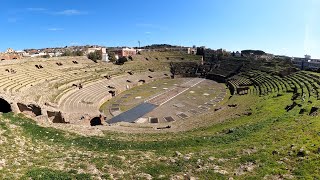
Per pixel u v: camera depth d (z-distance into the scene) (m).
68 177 21.16
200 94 95.69
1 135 30.33
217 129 43.09
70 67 99.31
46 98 63.56
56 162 25.09
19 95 54.38
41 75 78.81
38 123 38.50
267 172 20.92
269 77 96.69
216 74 133.12
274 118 42.50
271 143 28.28
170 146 33.34
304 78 77.88
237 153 26.89
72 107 65.00
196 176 21.73
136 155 28.64
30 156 26.34
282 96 63.94
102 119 58.38
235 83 106.62
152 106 78.44
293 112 43.59
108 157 27.48
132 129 49.88
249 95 79.81
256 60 141.00
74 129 40.69
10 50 122.12
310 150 23.36
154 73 132.88
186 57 162.88
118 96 90.94
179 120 64.06
